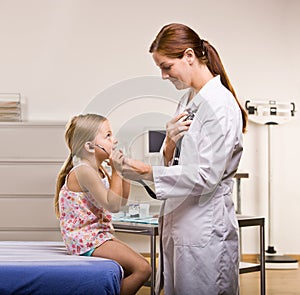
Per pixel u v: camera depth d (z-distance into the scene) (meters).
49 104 5.28
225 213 2.12
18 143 4.85
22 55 5.28
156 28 5.33
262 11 5.40
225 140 2.06
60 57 5.30
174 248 2.13
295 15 5.43
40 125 4.85
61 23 5.30
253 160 5.41
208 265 2.08
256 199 5.40
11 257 2.06
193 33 2.17
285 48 5.42
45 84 5.29
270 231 5.24
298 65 5.42
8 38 5.27
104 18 5.31
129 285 2.09
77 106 5.30
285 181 5.42
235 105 2.15
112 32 5.31
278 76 5.42
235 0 5.38
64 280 1.88
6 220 4.83
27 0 5.29
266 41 5.41
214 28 5.37
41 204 4.84
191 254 2.09
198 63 2.17
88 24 5.31
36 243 2.52
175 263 2.12
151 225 3.01
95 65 5.30
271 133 5.26
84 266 1.92
